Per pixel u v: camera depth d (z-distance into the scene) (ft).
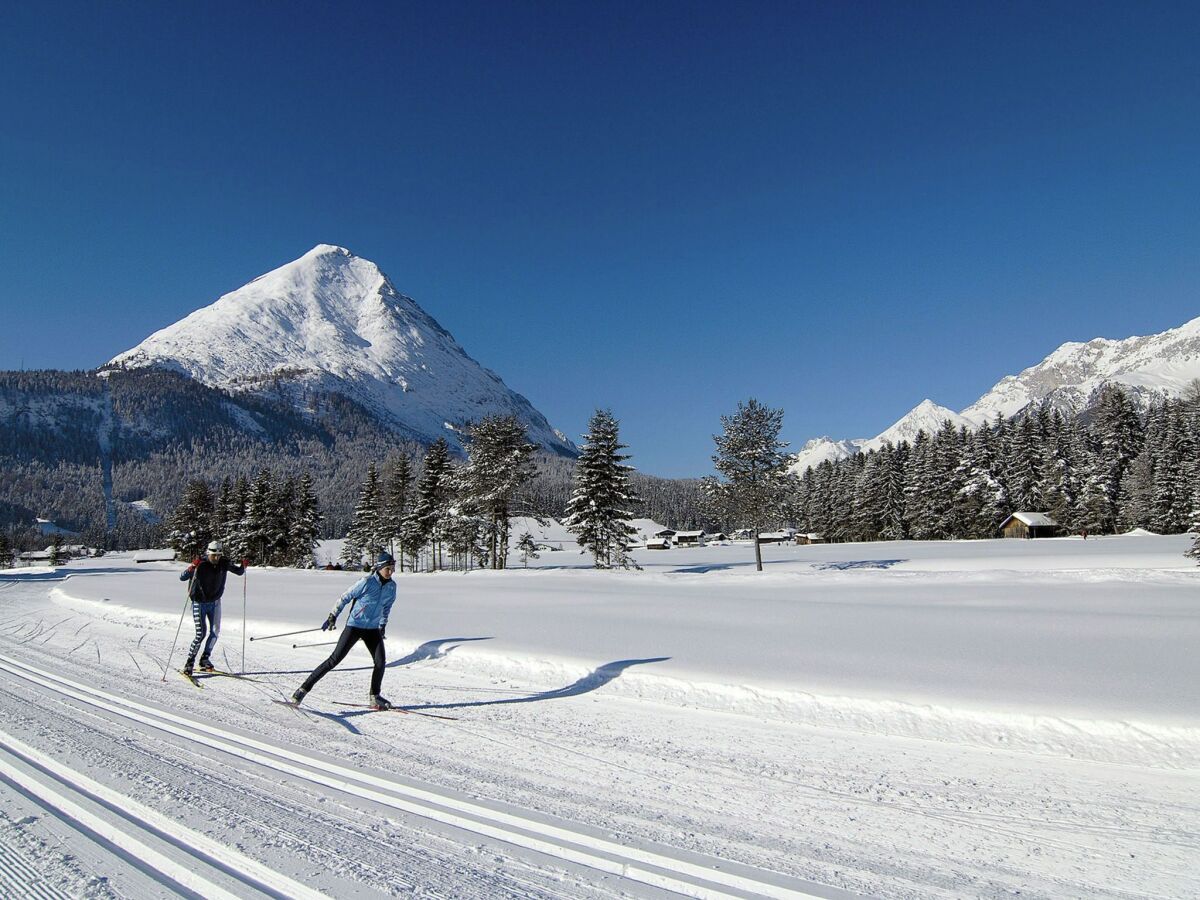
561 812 14.80
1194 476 182.50
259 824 13.80
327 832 13.46
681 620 42.68
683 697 25.07
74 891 10.98
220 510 239.30
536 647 33.17
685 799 15.70
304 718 22.97
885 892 11.39
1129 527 199.21
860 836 13.74
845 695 23.29
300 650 36.27
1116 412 220.64
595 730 21.39
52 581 127.44
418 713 23.56
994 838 13.65
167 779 16.55
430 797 15.57
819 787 16.52
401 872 11.74
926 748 19.42
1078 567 99.71
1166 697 21.56
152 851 12.50
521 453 144.77
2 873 11.64
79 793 15.52
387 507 205.98
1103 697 21.81
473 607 52.75
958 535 220.02
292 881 11.34
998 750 19.12
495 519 145.07
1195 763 17.47
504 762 18.26
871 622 39.83
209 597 30.45
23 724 21.84
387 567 24.99
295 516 213.46
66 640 42.22
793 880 11.78
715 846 13.17
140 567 221.05
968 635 34.14
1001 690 23.09
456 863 12.17
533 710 23.89
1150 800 15.51
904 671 26.43
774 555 176.86
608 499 133.28
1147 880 11.88
